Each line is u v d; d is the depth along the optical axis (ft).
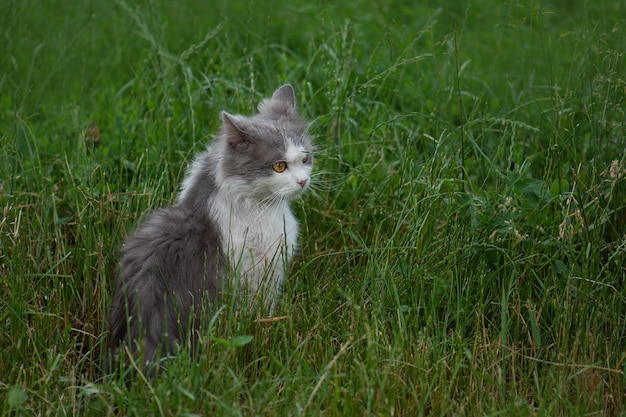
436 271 21.45
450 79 29.04
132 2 36.42
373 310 19.92
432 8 38.73
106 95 30.19
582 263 21.03
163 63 29.30
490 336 20.52
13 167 24.23
